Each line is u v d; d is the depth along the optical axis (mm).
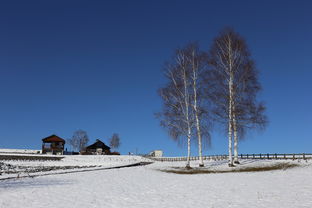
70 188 18078
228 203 13422
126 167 36469
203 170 30172
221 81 31625
